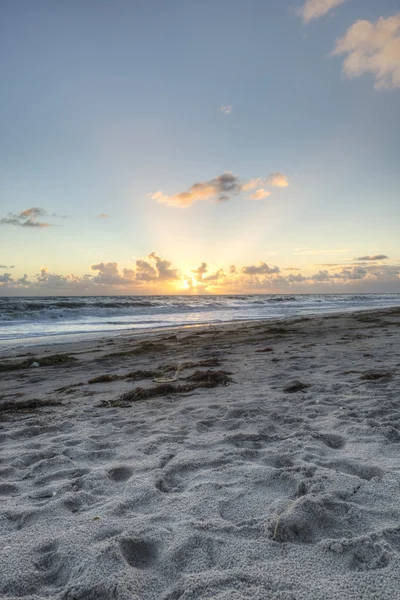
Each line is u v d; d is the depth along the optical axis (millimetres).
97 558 1920
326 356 8344
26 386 7188
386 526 2127
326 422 4070
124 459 3400
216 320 25172
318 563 1852
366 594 1623
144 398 5730
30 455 3615
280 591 1654
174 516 2369
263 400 5062
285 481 2793
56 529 2277
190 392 5875
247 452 3408
